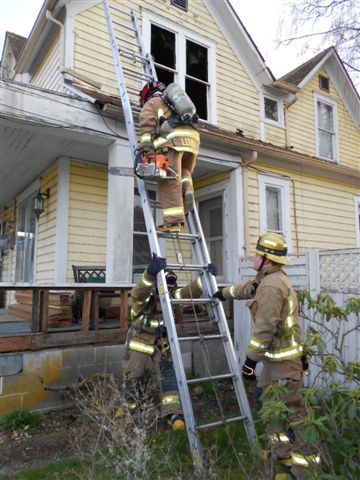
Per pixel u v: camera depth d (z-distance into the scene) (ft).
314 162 29.19
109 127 19.65
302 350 9.11
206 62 28.02
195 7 27.86
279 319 9.44
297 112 33.12
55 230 22.88
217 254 27.35
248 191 26.32
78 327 16.63
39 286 14.76
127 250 19.20
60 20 22.97
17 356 14.26
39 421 13.44
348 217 33.04
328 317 9.21
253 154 25.25
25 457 10.95
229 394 16.61
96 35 22.91
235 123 28.55
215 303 11.71
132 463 8.62
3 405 13.79
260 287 9.72
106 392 14.19
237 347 20.35
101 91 22.47
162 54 26.43
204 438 11.46
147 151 12.03
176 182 12.03
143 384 13.65
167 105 12.39
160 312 12.50
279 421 7.68
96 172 24.09
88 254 23.20
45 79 25.84
